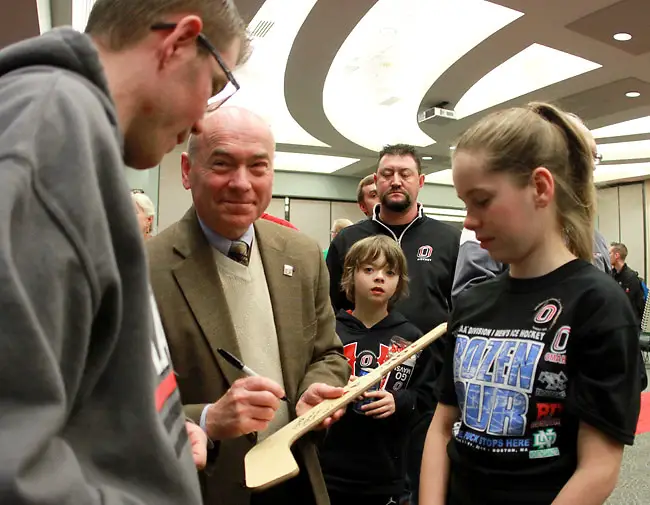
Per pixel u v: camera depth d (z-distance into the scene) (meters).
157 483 0.41
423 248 2.13
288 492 1.05
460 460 0.89
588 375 0.79
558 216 0.89
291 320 1.10
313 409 0.98
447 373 1.03
